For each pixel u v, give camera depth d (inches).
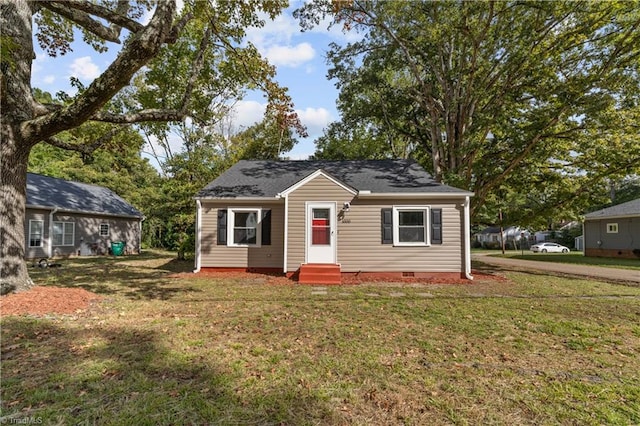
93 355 158.9
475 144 545.0
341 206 442.9
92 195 896.9
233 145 930.7
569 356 167.8
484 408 117.6
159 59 551.2
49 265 550.9
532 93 535.5
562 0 441.4
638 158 481.7
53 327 199.3
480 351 173.5
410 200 443.2
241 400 120.5
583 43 478.6
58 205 737.0
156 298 294.8
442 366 153.5
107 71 249.0
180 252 681.0
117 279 406.9
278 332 200.8
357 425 107.0
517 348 178.2
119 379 134.9
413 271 437.4
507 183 624.1
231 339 186.4
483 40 517.3
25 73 275.0
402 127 774.5
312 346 177.3
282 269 477.4
